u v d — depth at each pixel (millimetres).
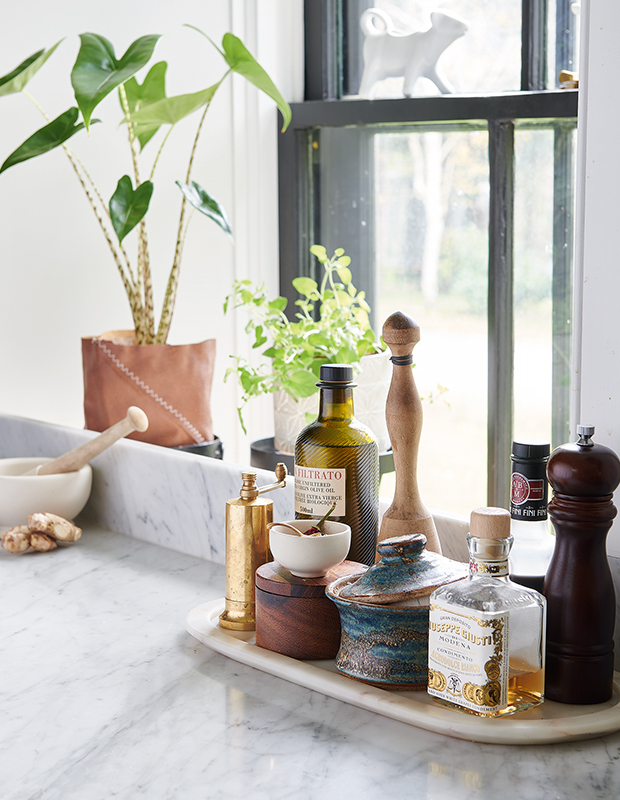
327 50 1785
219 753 634
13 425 1497
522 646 667
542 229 1515
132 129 1457
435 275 1679
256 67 1333
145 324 1472
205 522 1137
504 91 1543
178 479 1165
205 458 1154
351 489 847
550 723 638
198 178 1737
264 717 689
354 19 1749
